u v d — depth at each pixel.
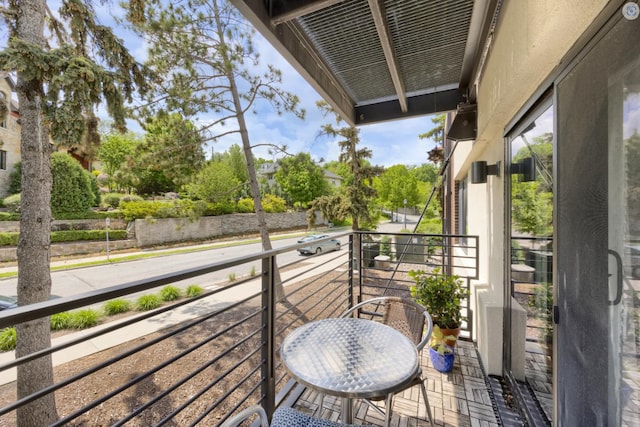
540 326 1.56
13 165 13.67
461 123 2.62
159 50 4.79
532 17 1.07
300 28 1.91
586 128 0.96
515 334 1.95
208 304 6.03
